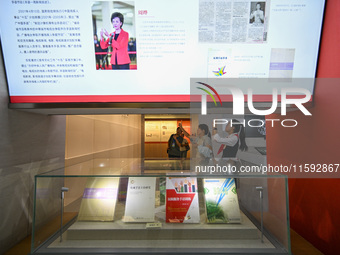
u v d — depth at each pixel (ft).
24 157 5.19
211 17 4.76
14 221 4.86
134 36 4.86
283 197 3.90
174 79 5.06
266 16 4.73
